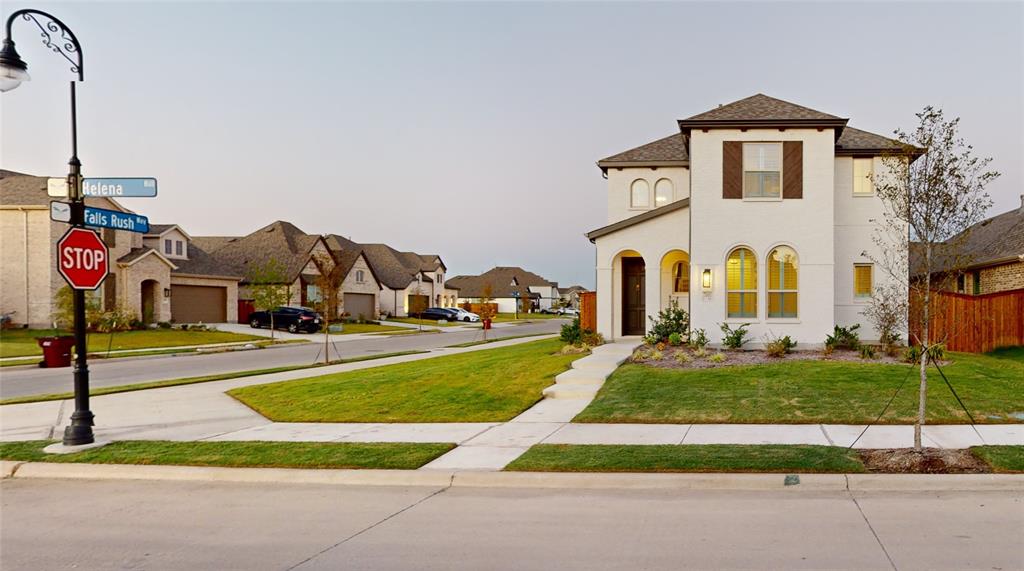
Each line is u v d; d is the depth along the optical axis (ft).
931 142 27.45
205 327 125.08
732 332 57.98
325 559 17.34
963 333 61.26
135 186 32.91
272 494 24.03
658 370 47.65
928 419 32.50
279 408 41.52
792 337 57.52
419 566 16.67
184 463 27.61
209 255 146.82
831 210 57.31
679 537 18.39
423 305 215.31
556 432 32.50
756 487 23.32
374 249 218.18
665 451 27.25
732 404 36.83
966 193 29.96
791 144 57.93
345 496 23.57
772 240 58.08
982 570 15.71
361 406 40.91
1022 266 73.51
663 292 67.62
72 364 74.43
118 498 23.86
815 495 22.39
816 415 34.01
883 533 18.39
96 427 36.24
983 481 22.68
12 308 105.40
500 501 22.57
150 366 73.87
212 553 17.99
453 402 41.11
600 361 51.26
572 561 16.76
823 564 16.21
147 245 126.72
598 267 67.92
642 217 65.87
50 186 31.58
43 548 18.69
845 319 61.77
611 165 75.15
